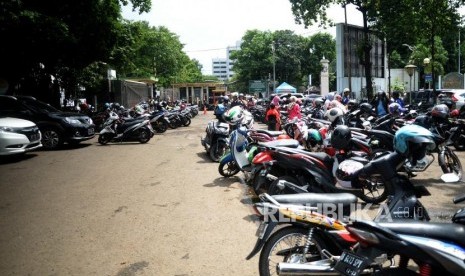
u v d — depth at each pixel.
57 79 20.03
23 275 3.90
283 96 24.84
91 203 6.38
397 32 21.67
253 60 62.28
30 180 8.23
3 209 6.16
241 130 7.20
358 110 10.13
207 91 45.81
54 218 5.66
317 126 9.83
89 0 15.70
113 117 14.11
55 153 12.05
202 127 20.59
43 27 13.91
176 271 3.90
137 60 48.69
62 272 3.94
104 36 17.09
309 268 2.92
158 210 5.92
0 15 12.75
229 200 6.38
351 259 2.75
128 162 10.21
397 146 3.84
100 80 24.97
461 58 54.47
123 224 5.32
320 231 3.18
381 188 5.87
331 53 64.00
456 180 3.74
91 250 4.47
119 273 3.89
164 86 55.97
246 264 4.01
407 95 22.83
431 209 5.46
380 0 21.31
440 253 2.40
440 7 18.09
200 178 8.06
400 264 2.81
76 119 12.95
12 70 16.80
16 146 10.10
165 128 17.91
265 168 5.69
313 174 5.20
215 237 4.77
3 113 12.65
